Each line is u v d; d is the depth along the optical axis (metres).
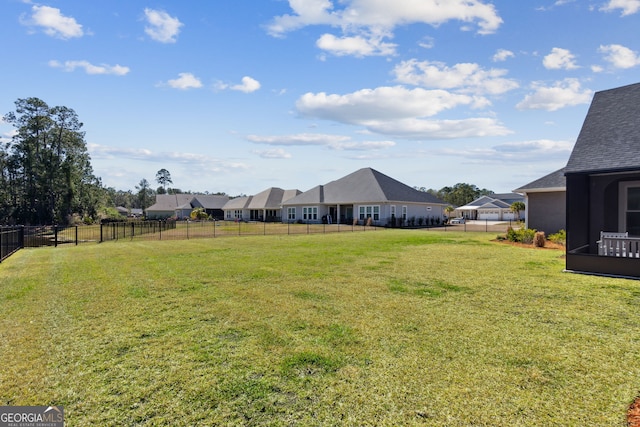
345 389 3.07
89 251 13.83
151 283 7.42
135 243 17.38
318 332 4.45
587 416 2.65
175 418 2.67
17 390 3.08
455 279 7.60
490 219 55.62
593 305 5.57
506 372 3.35
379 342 4.10
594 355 3.71
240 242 17.08
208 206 67.00
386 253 12.15
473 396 2.94
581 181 9.77
